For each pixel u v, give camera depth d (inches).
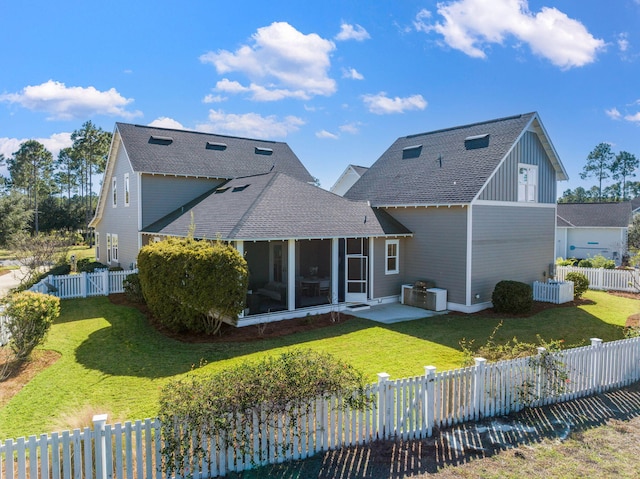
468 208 646.5
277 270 818.8
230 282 496.4
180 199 928.9
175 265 496.1
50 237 1221.1
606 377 367.6
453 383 293.3
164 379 370.3
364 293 710.5
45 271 1056.8
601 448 265.3
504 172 703.1
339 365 272.7
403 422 272.2
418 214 733.3
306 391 245.9
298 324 578.2
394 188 808.3
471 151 753.6
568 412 319.6
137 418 291.6
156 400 323.9
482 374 305.0
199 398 227.6
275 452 241.8
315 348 467.5
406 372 387.9
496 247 697.6
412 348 468.1
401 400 273.0
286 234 588.7
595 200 3671.3
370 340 501.4
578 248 1461.6
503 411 314.5
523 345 375.9
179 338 506.9
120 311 643.5
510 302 641.6
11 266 1478.8
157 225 838.5
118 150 1011.3
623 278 877.2
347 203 776.3
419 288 700.0
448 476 230.8
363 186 898.1
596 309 692.7
